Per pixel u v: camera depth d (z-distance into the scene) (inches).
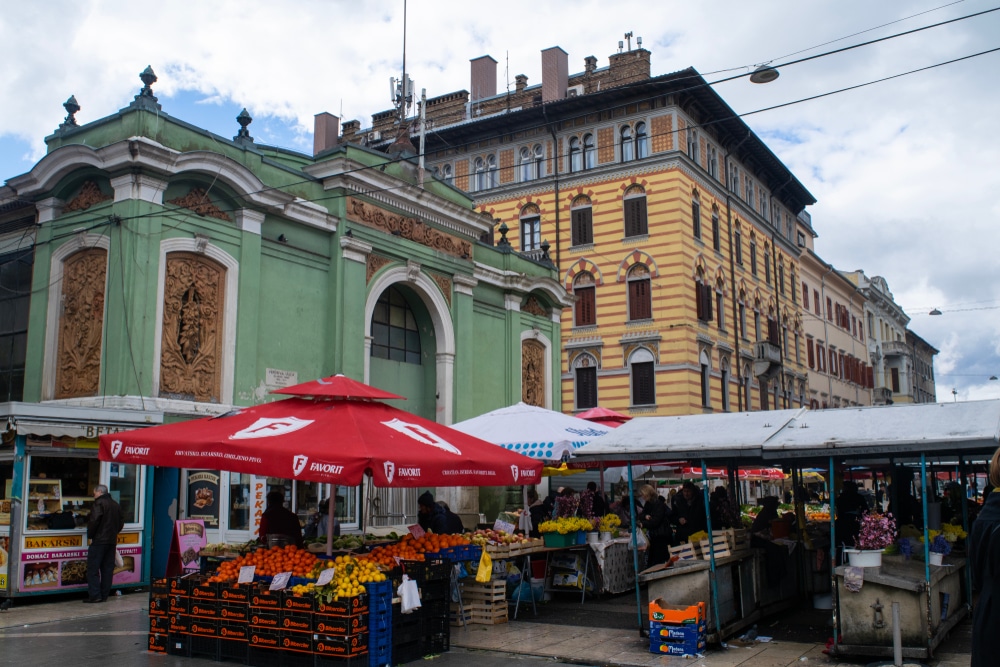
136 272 651.5
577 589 612.4
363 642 382.6
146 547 616.1
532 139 1614.2
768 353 1744.6
